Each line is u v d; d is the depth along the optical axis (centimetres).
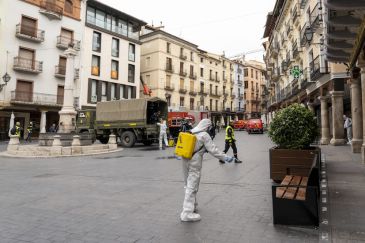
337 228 366
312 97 2117
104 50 3675
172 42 4675
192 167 423
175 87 4719
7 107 2781
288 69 2938
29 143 2459
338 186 588
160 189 625
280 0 2942
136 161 1153
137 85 4119
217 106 5956
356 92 1215
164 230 376
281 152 643
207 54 5622
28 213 462
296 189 425
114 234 366
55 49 3203
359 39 724
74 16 3372
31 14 3008
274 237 343
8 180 764
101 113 2052
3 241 349
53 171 921
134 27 4175
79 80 3375
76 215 448
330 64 1602
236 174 786
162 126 1761
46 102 3069
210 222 403
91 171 909
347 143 1667
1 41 2786
